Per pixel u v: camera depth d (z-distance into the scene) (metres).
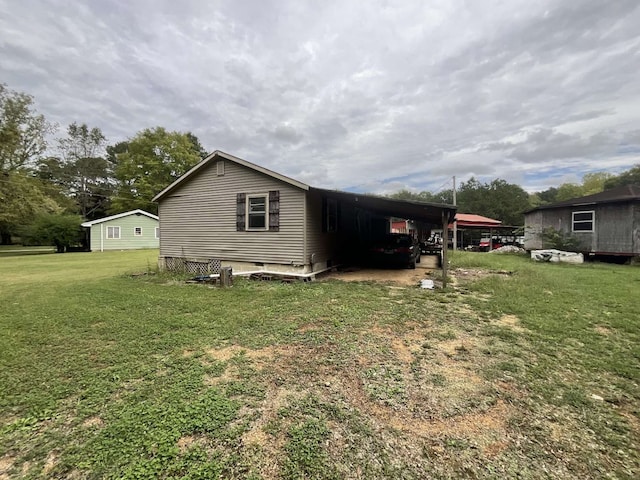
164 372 3.26
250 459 2.01
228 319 5.12
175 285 8.52
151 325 4.83
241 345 4.00
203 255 10.91
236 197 10.14
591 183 46.19
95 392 2.86
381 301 6.29
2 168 24.56
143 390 2.88
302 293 7.11
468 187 43.72
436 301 6.27
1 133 23.62
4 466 1.99
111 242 26.16
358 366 3.37
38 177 31.11
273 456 2.04
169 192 11.55
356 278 9.54
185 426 2.32
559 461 1.99
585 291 7.03
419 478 1.86
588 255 14.40
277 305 6.01
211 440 2.19
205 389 2.89
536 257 14.28
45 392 2.87
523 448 2.11
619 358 3.53
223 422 2.37
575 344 3.95
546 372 3.21
